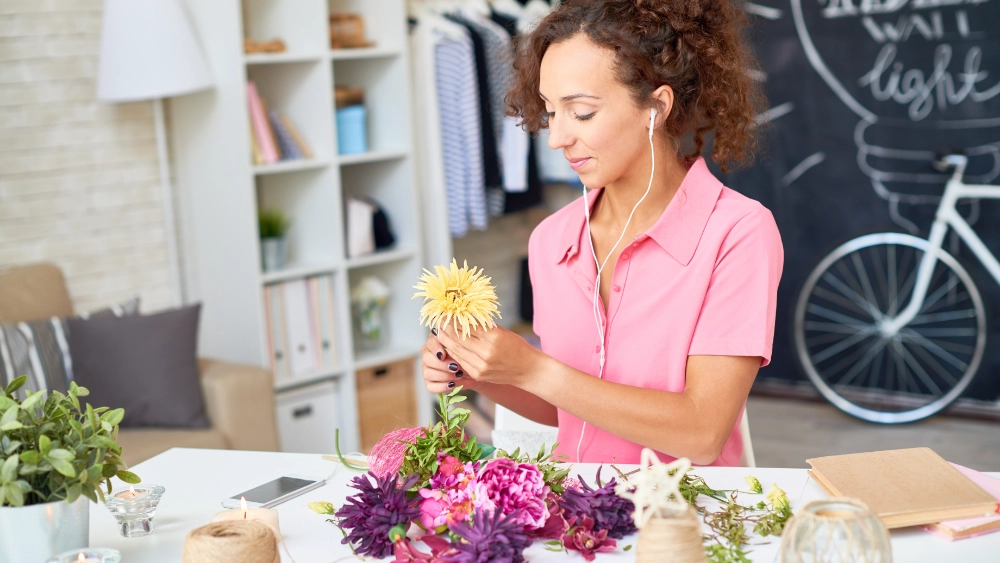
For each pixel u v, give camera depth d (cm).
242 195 314
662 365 142
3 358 253
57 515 107
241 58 305
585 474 134
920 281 384
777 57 407
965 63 375
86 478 108
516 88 151
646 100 131
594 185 136
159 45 293
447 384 134
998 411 381
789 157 412
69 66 314
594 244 151
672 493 119
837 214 408
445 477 113
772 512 116
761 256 135
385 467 120
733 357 135
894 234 381
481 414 352
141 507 120
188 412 265
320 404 338
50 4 309
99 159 323
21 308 270
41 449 105
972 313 387
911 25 382
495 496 107
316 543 115
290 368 329
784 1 403
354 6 359
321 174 334
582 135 132
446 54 363
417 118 367
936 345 396
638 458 147
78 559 102
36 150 310
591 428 149
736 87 140
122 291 331
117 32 294
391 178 359
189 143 330
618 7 129
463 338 122
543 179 405
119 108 326
